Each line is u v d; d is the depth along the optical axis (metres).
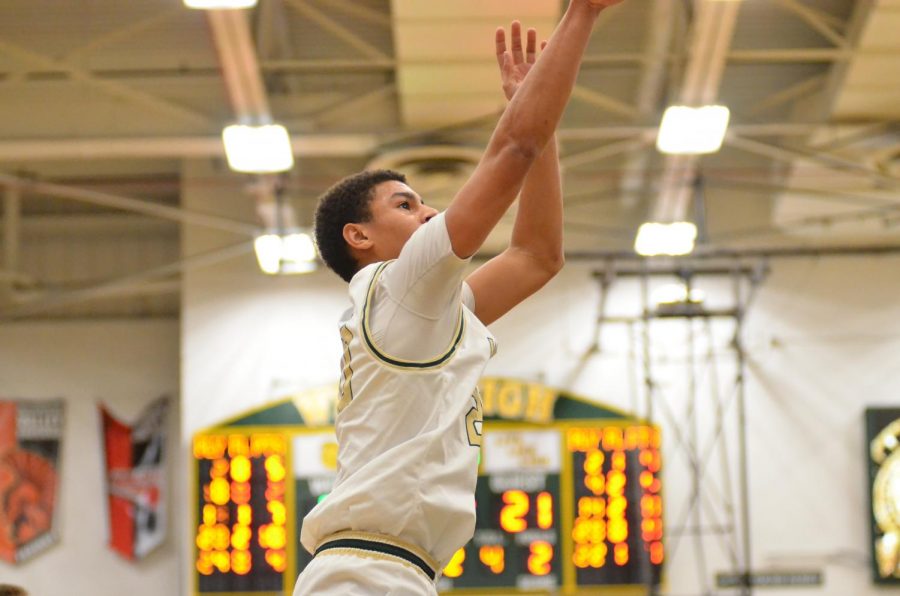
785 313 15.81
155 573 16.69
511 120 2.44
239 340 15.70
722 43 11.14
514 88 2.87
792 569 15.27
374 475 2.42
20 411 17.05
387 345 2.47
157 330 17.44
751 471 15.48
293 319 15.76
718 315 14.84
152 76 13.41
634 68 13.84
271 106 13.56
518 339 15.65
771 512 15.40
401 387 2.46
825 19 12.70
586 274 15.83
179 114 12.52
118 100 13.35
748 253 15.29
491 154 2.44
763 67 14.08
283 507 14.93
